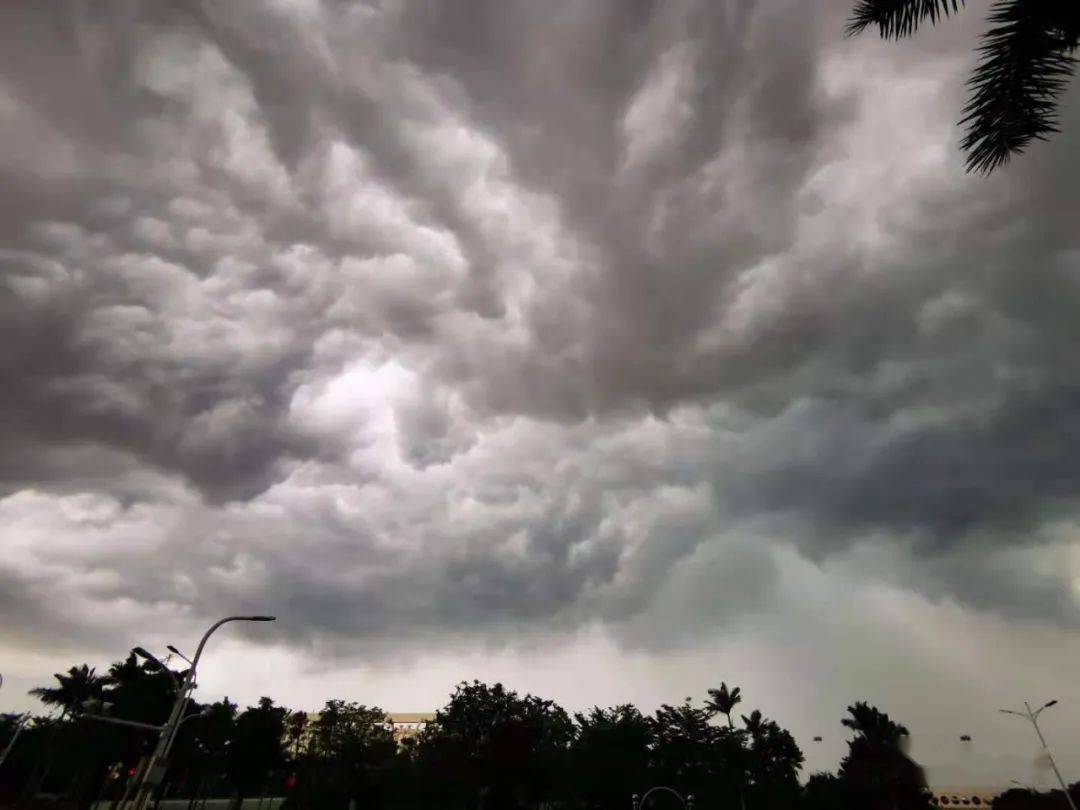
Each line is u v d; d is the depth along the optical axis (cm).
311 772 5944
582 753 6594
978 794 9712
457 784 5862
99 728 5109
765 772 7362
